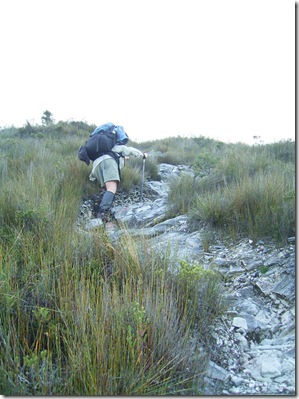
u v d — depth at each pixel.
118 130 6.05
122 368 2.16
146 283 2.95
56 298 2.68
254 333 2.94
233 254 4.09
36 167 7.08
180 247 4.44
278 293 3.30
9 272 2.73
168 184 7.86
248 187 5.01
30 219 3.95
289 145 9.83
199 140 14.96
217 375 2.48
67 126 16.53
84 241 3.63
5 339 2.29
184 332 2.68
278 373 2.50
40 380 2.08
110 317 2.42
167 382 2.22
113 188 5.59
